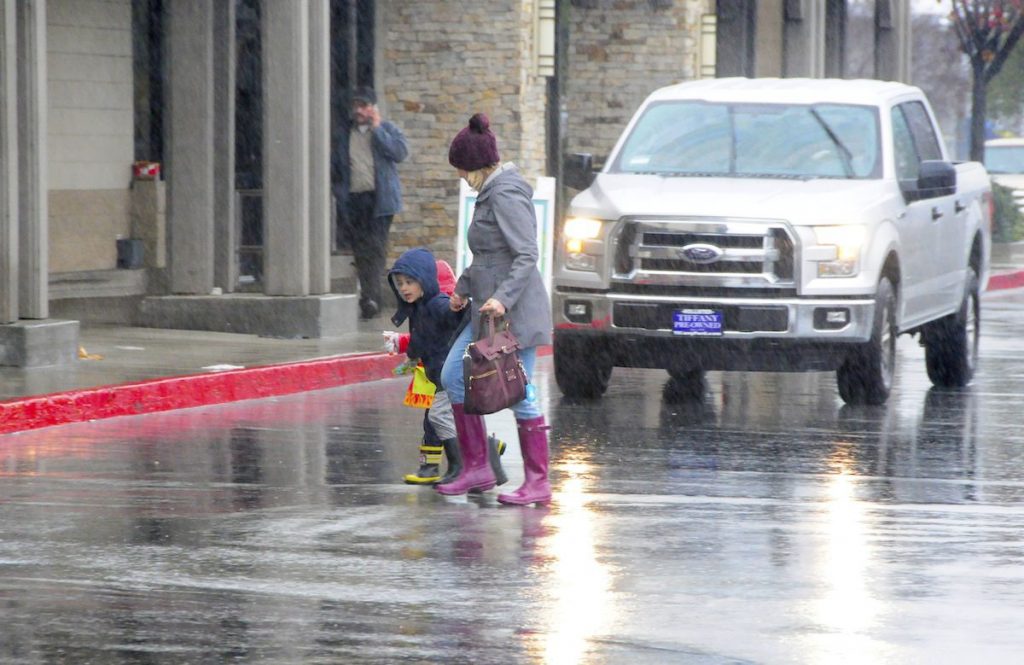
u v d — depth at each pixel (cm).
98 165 4944
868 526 2284
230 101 4944
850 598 1888
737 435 3112
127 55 5031
